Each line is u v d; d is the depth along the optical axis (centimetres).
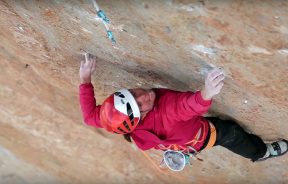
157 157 539
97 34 374
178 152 380
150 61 387
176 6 314
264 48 322
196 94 334
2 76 491
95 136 542
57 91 490
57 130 547
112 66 415
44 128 550
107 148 553
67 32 389
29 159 610
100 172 588
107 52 396
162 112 356
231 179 530
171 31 337
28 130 561
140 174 573
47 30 398
